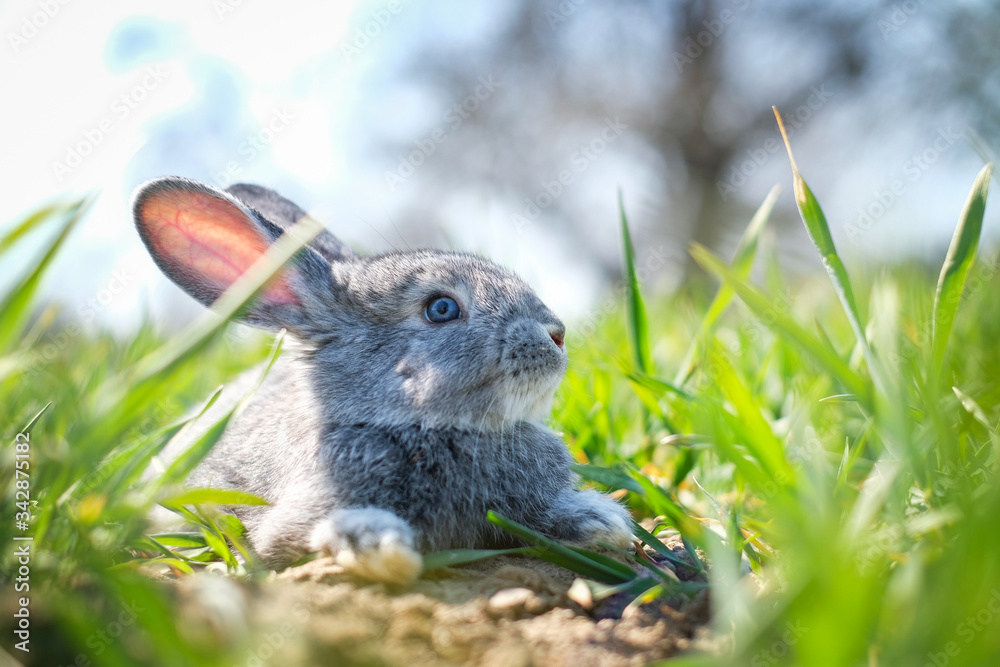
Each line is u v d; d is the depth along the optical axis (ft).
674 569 1.70
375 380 1.88
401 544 1.65
